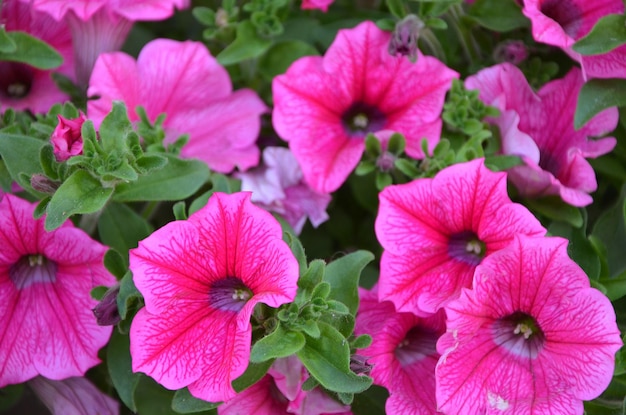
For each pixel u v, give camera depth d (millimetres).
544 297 578
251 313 564
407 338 623
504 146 658
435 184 600
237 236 563
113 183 584
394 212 602
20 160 606
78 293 623
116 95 660
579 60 639
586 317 571
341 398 575
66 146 576
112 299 583
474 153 634
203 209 563
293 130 665
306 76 668
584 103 641
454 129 668
